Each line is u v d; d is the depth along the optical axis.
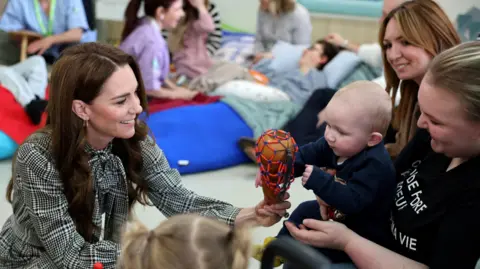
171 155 2.84
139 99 1.28
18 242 1.26
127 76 1.15
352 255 1.09
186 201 1.37
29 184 1.17
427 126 0.99
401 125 1.51
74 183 1.18
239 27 4.93
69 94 1.13
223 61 3.90
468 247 0.93
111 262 1.18
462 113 0.91
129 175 1.33
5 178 2.61
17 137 2.93
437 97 0.93
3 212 2.19
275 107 3.39
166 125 2.96
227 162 3.03
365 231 1.17
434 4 1.43
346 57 3.94
